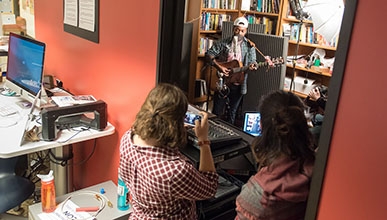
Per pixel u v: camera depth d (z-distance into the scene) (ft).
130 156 5.06
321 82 14.96
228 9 16.01
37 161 9.82
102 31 8.12
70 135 7.34
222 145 6.27
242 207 4.20
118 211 6.92
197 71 15.57
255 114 9.45
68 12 9.43
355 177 3.53
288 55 15.89
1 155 6.36
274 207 4.00
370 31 3.28
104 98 8.41
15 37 8.78
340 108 3.59
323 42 14.34
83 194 7.39
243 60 13.08
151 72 6.68
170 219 5.11
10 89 9.35
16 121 7.77
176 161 4.80
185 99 4.85
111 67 7.97
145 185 4.88
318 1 8.50
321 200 3.88
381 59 3.23
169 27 6.31
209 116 7.34
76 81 9.66
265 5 15.70
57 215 6.64
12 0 13.92
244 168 7.53
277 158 4.11
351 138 3.53
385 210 3.32
